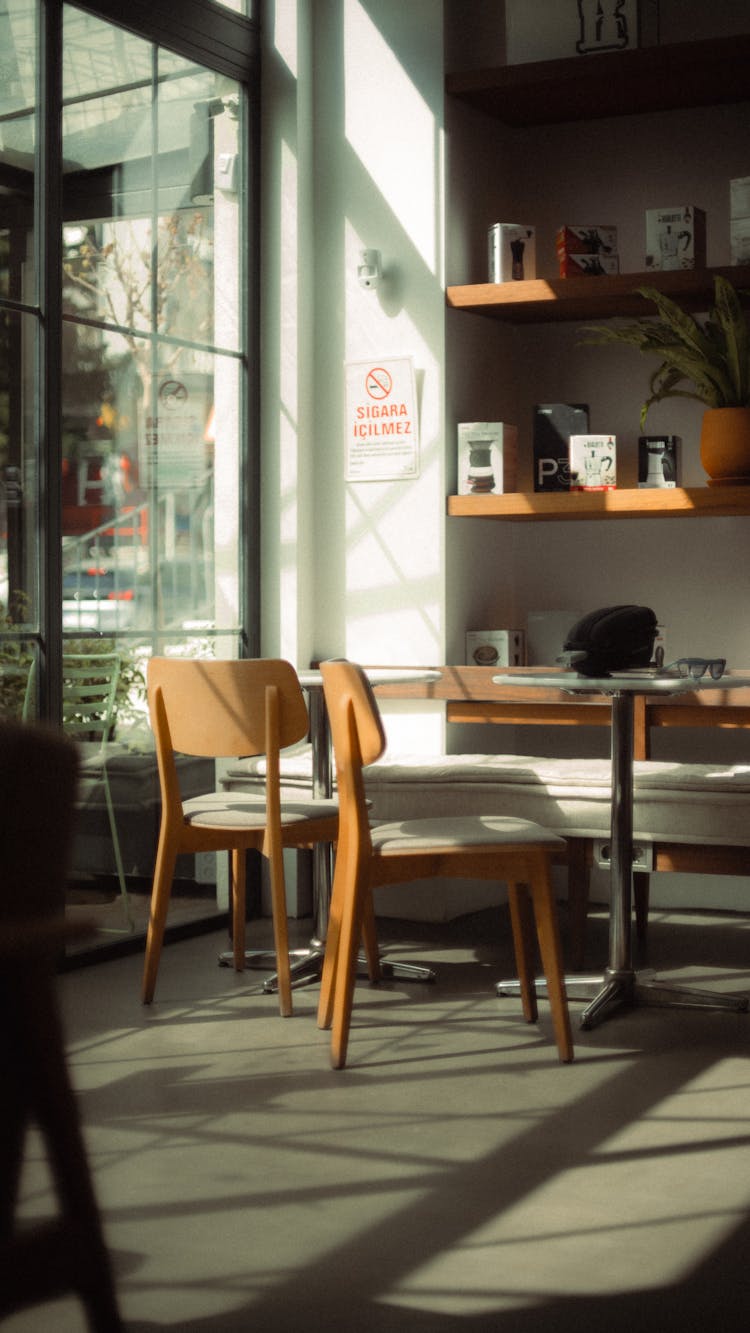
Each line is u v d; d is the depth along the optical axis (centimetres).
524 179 606
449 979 462
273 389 570
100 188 482
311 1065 366
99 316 482
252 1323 222
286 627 571
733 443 525
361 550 572
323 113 573
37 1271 151
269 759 419
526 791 475
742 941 519
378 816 499
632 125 585
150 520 510
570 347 600
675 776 451
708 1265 243
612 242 559
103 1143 307
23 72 449
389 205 563
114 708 492
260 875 580
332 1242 253
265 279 571
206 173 539
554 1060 369
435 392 556
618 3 540
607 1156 297
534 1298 230
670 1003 423
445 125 553
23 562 453
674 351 518
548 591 608
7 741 142
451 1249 250
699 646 581
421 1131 313
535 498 549
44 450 457
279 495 571
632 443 590
